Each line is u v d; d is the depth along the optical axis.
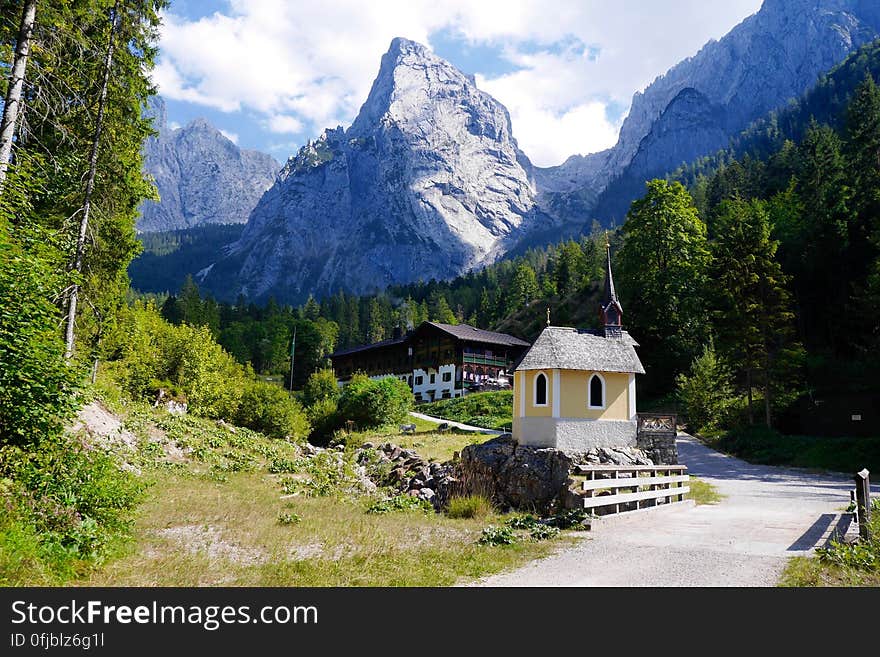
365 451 37.84
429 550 12.98
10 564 8.81
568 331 32.12
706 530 16.17
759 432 43.69
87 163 22.67
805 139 102.88
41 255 12.57
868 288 50.31
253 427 44.28
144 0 23.59
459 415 63.25
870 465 34.28
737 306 47.47
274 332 138.62
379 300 198.00
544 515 22.69
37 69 18.22
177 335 45.69
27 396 10.94
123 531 12.32
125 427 26.19
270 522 15.57
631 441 30.91
